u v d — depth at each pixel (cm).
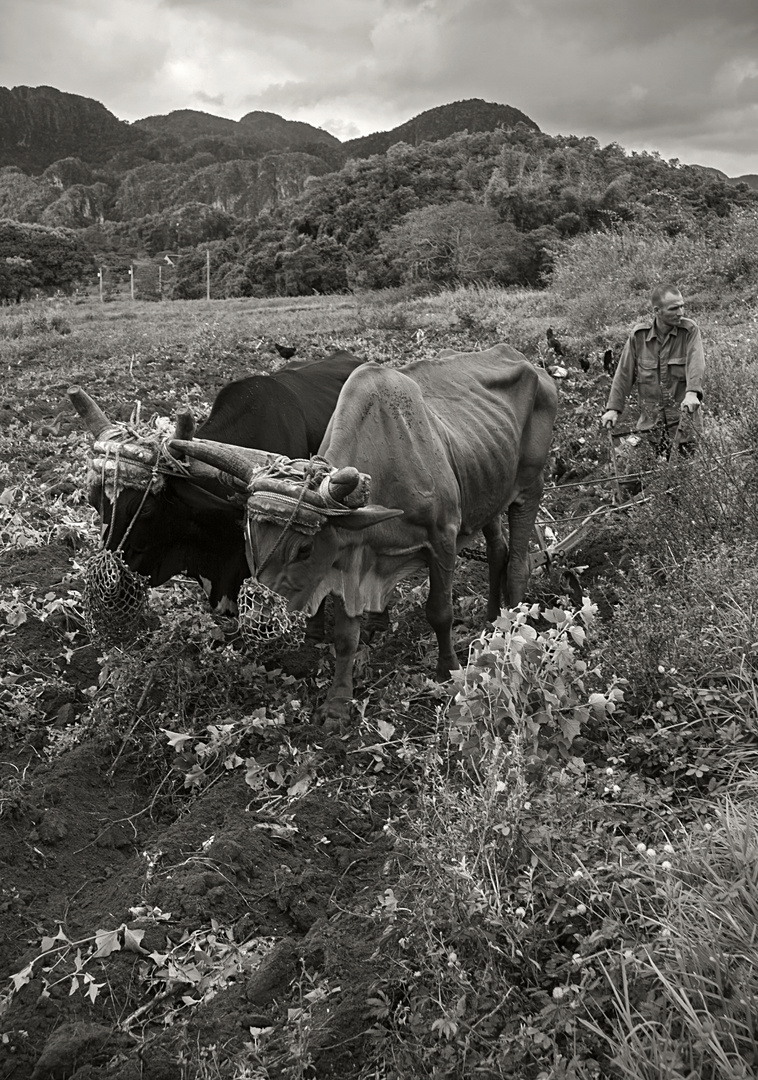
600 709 446
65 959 399
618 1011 312
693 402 747
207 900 418
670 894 342
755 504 638
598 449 977
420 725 538
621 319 1639
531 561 684
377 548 524
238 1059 350
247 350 1608
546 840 381
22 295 7081
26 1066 359
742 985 305
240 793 487
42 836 462
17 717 546
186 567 579
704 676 484
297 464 481
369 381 530
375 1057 345
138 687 561
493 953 352
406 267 4797
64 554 753
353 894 427
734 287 1825
